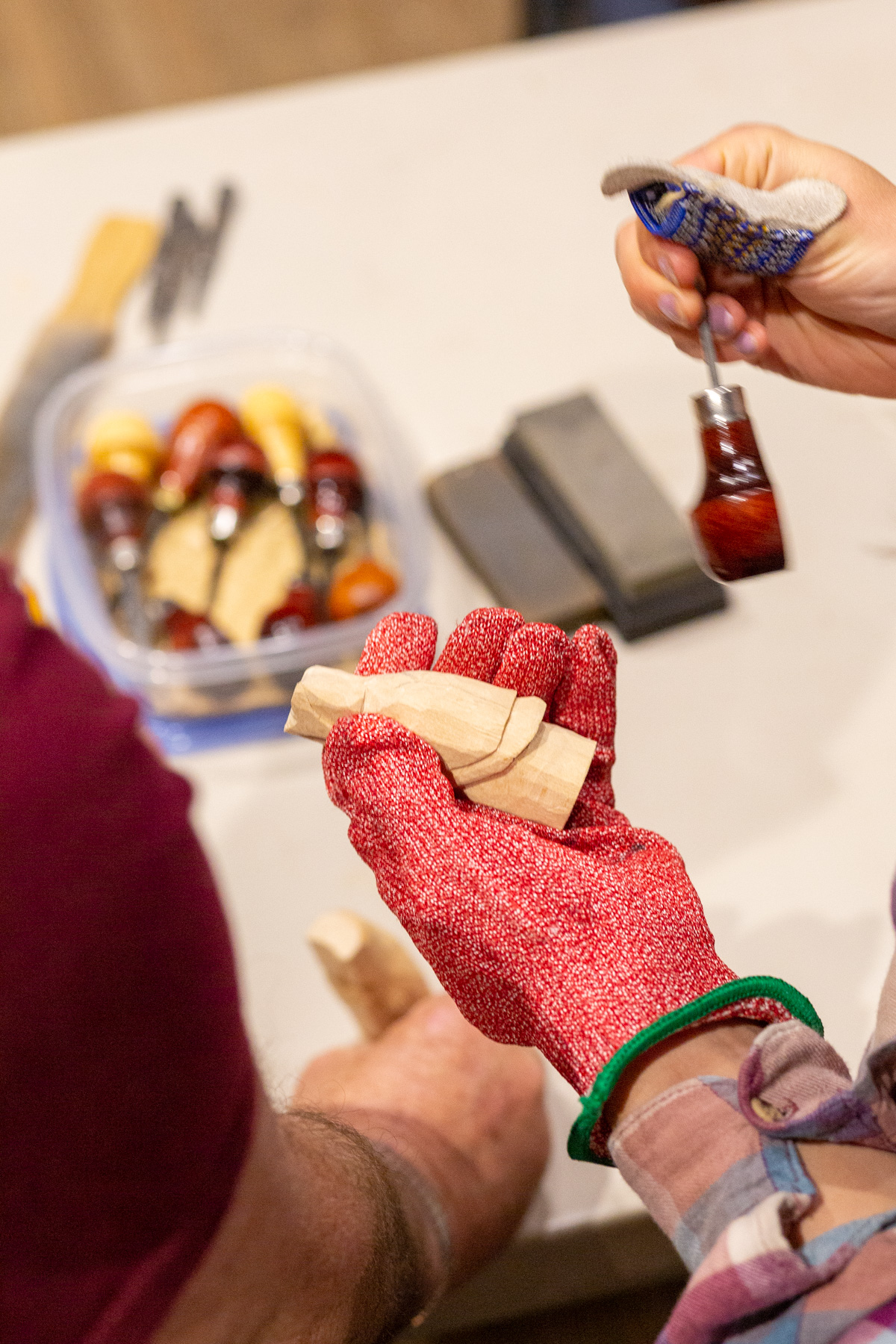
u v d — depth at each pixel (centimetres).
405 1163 64
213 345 101
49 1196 31
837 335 64
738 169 60
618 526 88
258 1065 41
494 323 105
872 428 96
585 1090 43
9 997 28
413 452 100
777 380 98
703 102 114
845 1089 41
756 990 44
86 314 107
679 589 87
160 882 30
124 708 31
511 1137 70
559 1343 102
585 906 45
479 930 45
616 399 100
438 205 112
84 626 89
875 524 92
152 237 111
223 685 87
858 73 114
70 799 28
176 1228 34
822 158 59
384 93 118
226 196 113
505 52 119
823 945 77
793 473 95
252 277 110
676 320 58
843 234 57
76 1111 30
